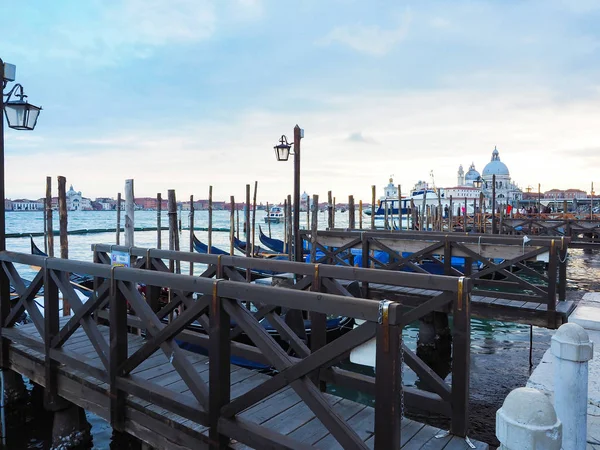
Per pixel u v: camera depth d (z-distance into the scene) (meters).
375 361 2.53
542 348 9.44
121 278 4.05
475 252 8.41
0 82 5.75
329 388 7.55
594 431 3.77
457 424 3.48
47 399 5.09
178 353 3.63
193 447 3.54
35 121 6.12
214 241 37.69
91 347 5.48
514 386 7.49
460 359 3.46
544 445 1.71
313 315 4.58
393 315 2.43
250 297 3.03
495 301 8.02
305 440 3.31
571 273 19.58
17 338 5.72
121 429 4.16
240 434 3.20
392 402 2.46
